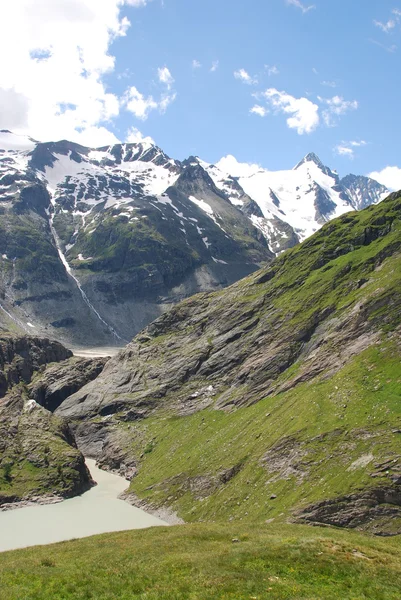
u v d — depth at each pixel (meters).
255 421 136.50
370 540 60.59
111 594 44.69
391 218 184.38
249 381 162.38
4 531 114.25
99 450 186.75
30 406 185.88
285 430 118.62
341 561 50.53
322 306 165.12
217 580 46.66
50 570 51.22
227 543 58.81
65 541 69.56
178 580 47.09
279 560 51.06
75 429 199.75
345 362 131.38
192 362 194.75
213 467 127.62
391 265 158.75
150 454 162.62
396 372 113.75
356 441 101.44
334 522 87.75
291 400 132.88
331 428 107.94
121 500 139.50
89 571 50.34
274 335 172.25
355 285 163.50
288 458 109.06
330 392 121.31
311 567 49.41
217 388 176.38
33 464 153.00
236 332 190.38
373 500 87.50
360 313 142.25
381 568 49.66
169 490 131.75
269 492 103.75
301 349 158.25
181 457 145.00
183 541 60.69
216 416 159.00
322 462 101.56
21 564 53.84
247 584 45.56
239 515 103.31
